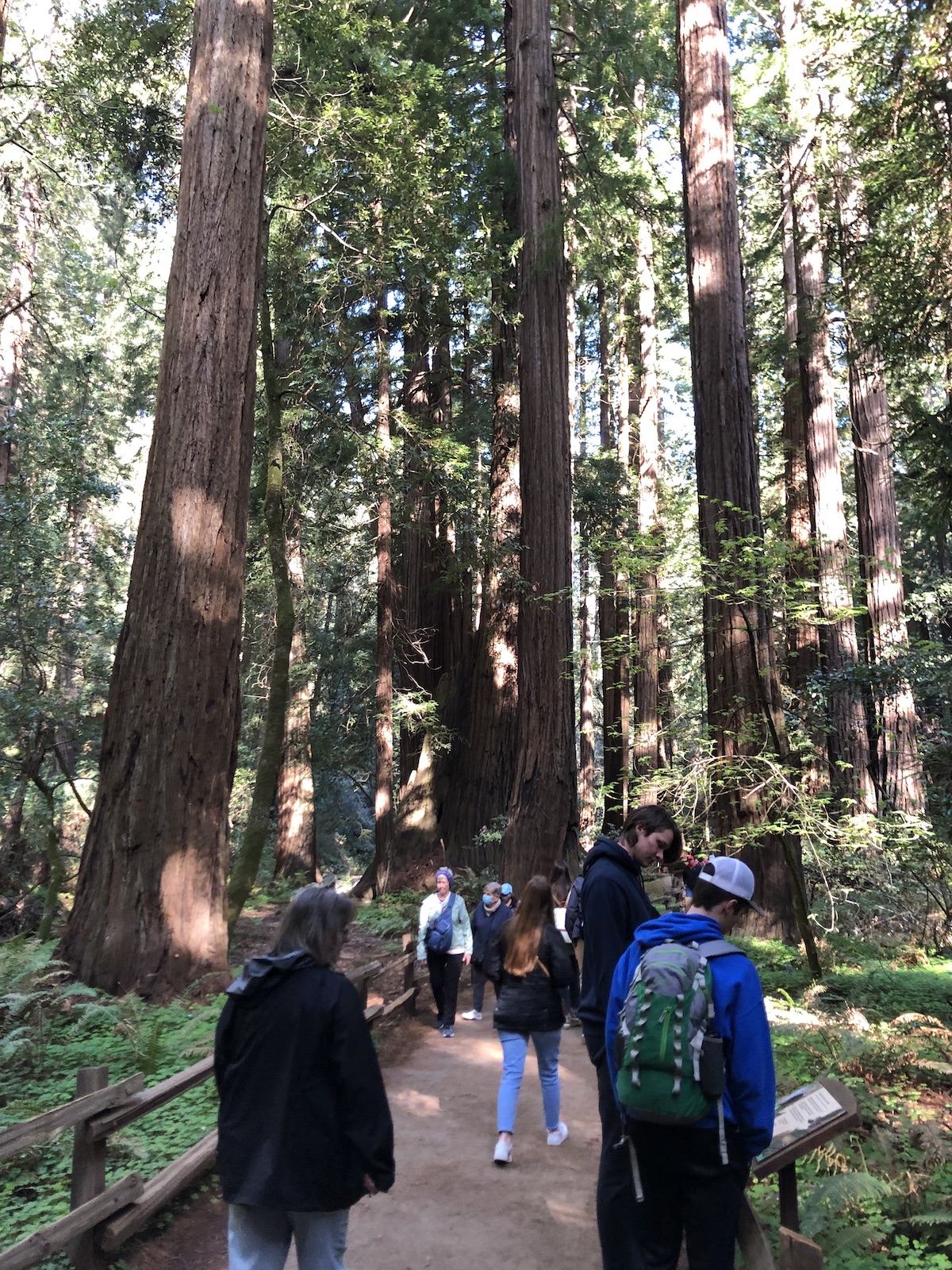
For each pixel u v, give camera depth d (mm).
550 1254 4109
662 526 10258
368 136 14133
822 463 16875
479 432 21125
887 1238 4059
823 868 8984
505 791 18484
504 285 16969
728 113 11656
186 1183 4496
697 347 11195
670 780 8570
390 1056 7516
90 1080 3883
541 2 15250
